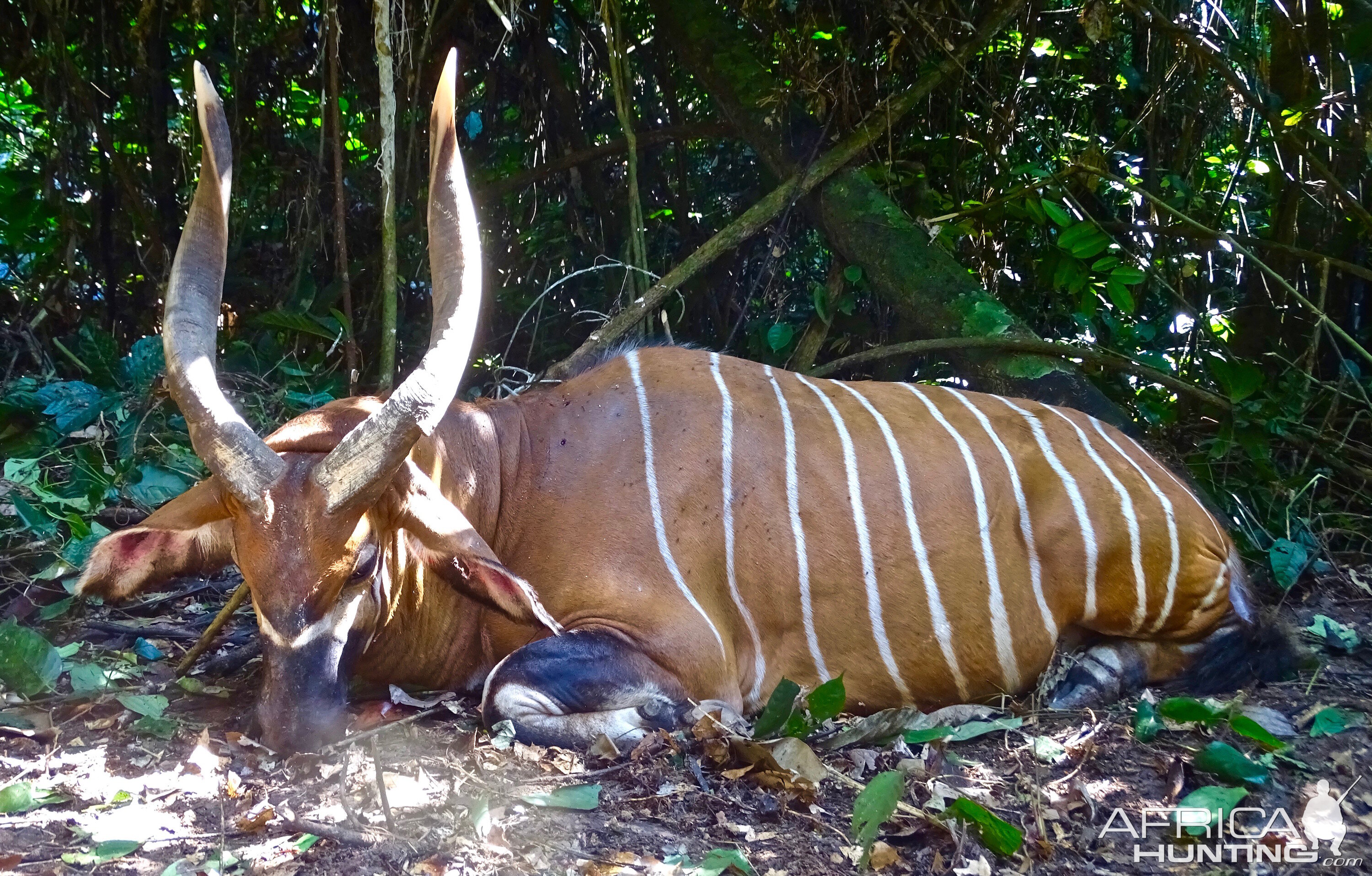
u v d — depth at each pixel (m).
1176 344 5.26
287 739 2.62
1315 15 5.11
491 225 5.86
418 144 5.50
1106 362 4.43
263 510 2.59
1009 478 3.35
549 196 5.92
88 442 4.28
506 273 5.92
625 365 3.40
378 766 2.50
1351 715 3.21
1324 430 4.75
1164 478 3.49
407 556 2.97
